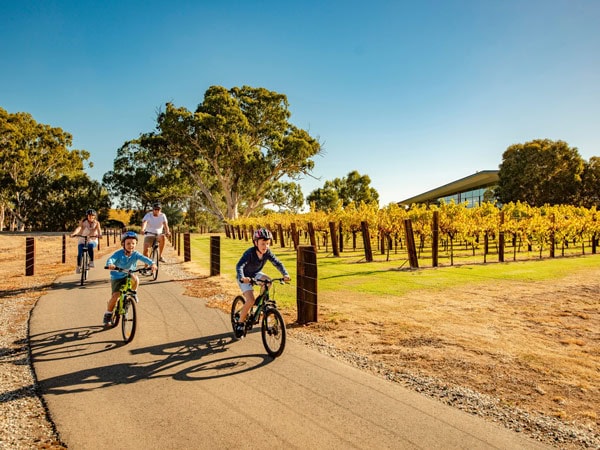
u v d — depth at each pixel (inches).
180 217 2613.2
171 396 151.2
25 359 191.2
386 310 290.2
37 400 149.2
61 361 187.9
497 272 459.8
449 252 732.7
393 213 752.3
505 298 327.0
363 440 121.6
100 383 163.2
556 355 199.2
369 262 571.2
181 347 208.1
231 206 2352.4
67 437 122.9
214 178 2549.2
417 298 329.7
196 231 2628.0
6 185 2155.5
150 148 2160.4
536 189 1702.8
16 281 415.5
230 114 1977.1
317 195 2906.0
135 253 229.1
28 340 218.8
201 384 162.1
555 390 159.9
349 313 281.3
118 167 2546.8
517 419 136.2
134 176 2529.5
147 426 129.4
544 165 1689.2
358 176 2901.1
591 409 144.3
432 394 155.1
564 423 134.0
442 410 141.6
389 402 147.0
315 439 122.0
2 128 2057.1
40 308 292.4
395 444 119.5
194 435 124.1
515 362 189.6
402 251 761.6
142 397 150.3
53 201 2404.0
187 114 1939.0
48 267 549.0
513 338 225.9
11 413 139.0
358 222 726.5
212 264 456.8
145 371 175.8
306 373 173.6
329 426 129.7
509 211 914.7
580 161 1696.6
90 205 2455.7
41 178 2379.4
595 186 1707.7
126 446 118.1
